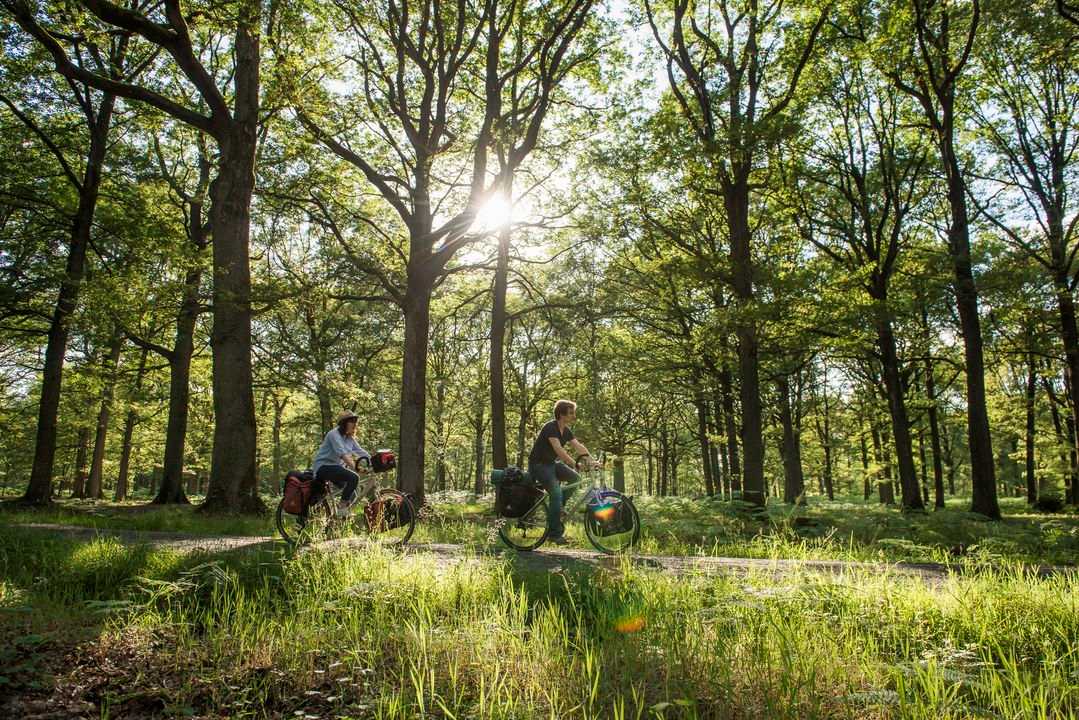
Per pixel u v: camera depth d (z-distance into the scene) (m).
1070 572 6.96
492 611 4.36
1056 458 32.62
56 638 4.01
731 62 17.89
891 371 22.06
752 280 16.77
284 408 40.66
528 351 34.88
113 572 5.79
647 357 25.72
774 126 14.77
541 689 3.17
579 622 4.27
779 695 3.05
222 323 14.80
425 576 5.32
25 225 20.27
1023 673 3.34
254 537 9.62
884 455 35.22
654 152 16.16
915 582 5.05
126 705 3.19
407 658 3.66
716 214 22.28
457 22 19.58
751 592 4.62
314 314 30.31
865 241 23.12
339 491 8.84
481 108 21.77
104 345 20.12
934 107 20.50
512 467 8.70
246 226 15.10
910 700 3.02
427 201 19.67
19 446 35.22
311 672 3.54
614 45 19.86
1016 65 20.45
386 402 36.19
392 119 20.72
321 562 5.73
